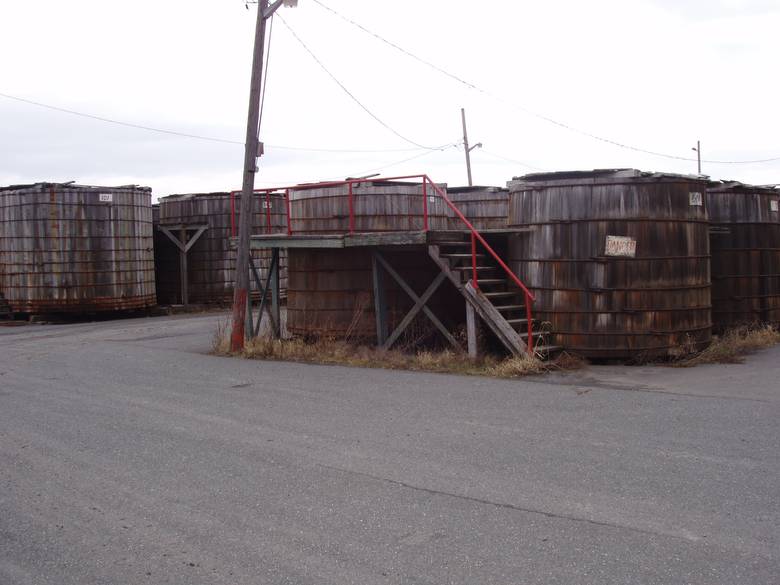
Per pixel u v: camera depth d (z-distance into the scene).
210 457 7.03
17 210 23.97
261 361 13.56
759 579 4.21
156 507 5.73
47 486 6.31
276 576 4.48
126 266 25.02
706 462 6.40
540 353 12.17
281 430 8.01
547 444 7.13
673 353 12.37
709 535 4.84
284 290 29.70
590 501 5.54
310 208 16.00
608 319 12.34
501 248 14.37
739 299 15.51
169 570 4.61
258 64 14.51
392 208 15.75
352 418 8.49
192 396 10.09
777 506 5.32
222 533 5.18
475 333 12.56
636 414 8.30
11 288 24.23
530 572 4.40
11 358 14.84
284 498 5.84
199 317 24.69
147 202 26.05
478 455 6.83
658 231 12.38
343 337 15.25
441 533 5.04
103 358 14.41
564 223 12.57
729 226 15.52
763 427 7.56
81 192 24.20
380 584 4.32
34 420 8.78
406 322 13.86
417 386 10.44
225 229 28.27
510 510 5.42
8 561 4.81
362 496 5.83
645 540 4.79
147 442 7.64
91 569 4.66
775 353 13.22
